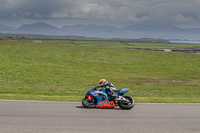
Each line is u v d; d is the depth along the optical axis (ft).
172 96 73.31
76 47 227.20
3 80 87.20
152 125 31.94
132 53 206.18
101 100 42.96
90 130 28.48
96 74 118.01
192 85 100.01
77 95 67.41
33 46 217.77
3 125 28.96
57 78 100.17
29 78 95.55
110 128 29.68
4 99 48.32
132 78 112.16
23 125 29.40
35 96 56.34
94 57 179.52
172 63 168.35
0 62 130.00
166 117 37.06
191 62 175.22
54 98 53.78
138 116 37.14
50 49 205.46
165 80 110.52
